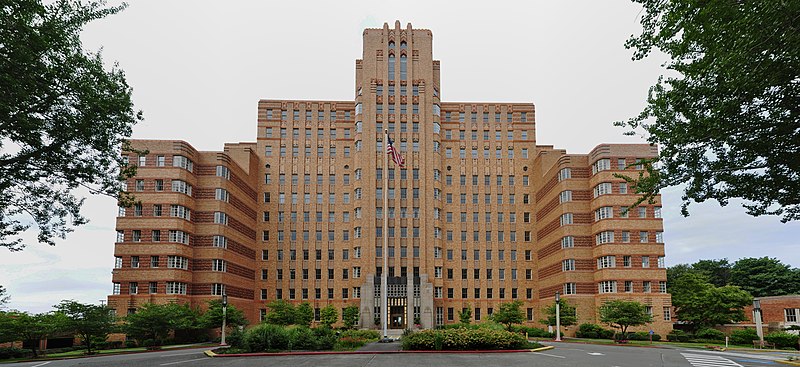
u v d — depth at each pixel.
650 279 64.44
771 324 64.50
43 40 19.84
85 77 22.09
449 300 84.88
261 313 82.38
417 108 88.75
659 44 18.27
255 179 85.00
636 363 29.42
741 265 97.50
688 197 21.08
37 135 21.33
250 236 81.06
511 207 88.44
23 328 42.56
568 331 66.44
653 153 66.75
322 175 87.94
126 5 23.05
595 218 68.50
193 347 48.19
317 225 86.06
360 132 86.88
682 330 67.19
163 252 62.47
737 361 31.66
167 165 64.81
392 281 81.56
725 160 19.47
